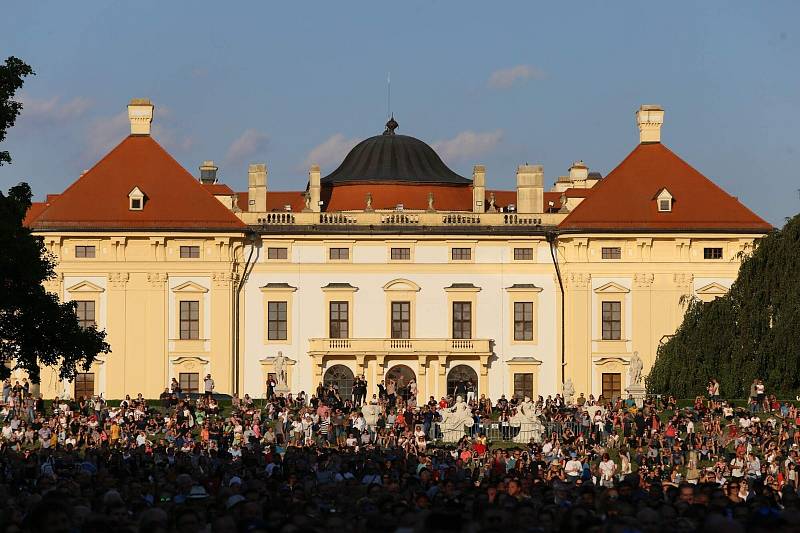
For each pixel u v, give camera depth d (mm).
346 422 162500
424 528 44375
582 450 136250
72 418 158000
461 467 109875
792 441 142625
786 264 170000
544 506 58500
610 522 48656
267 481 82562
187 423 161625
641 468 126500
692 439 145875
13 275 122500
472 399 197125
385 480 79062
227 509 58312
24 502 66062
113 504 62000
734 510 56406
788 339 167000
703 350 175625
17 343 129750
